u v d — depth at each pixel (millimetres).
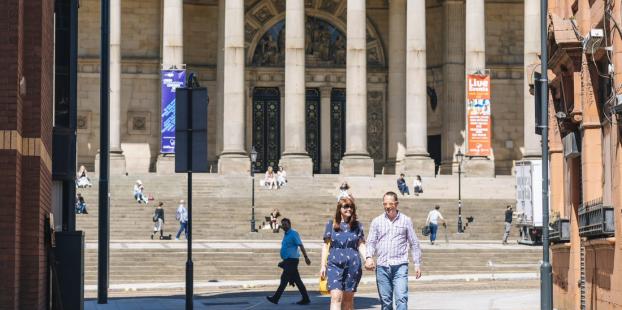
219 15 96062
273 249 61594
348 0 90500
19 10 28172
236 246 64188
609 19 28281
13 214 28109
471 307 37875
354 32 90250
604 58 30359
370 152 101062
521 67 100500
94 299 45469
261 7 101375
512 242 72312
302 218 76812
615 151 28141
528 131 91000
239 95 89250
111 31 90625
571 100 34094
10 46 28047
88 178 83188
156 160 97312
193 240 71688
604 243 29109
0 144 28062
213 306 40094
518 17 100875
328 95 100812
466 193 88312
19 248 28844
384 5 101688
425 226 71250
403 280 26938
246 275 59656
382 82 101688
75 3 36531
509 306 38156
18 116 28281
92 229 71375
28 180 29266
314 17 102062
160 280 58031
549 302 31141
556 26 32125
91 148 96688
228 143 89062
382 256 27031
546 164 31766
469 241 74062
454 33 98562
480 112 84875
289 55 89438
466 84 91500
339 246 27062
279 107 100625
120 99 95062
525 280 56781
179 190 84688
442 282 55656
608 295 29016
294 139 89062
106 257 39719
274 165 100000
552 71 35500
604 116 30531
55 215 36188
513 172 97500
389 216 27156
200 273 59250
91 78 97125
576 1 33375
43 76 29875
